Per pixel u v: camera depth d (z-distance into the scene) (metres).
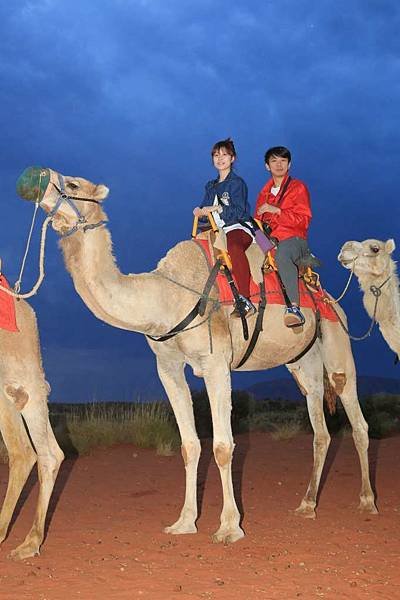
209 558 7.55
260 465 13.55
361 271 9.72
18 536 8.50
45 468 7.87
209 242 8.90
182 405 8.91
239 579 6.87
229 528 8.23
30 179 7.56
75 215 7.70
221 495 10.84
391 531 8.65
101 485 11.70
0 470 13.12
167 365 8.89
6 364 7.74
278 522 9.12
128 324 8.11
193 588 6.63
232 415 20.55
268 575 6.97
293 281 9.27
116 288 7.93
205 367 8.52
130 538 8.38
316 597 6.37
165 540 8.29
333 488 11.30
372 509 9.68
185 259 8.64
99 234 7.82
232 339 8.88
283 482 11.91
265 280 9.17
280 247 9.32
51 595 6.49
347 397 10.04
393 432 19.27
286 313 9.16
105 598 6.39
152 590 6.59
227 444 8.36
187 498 8.77
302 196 9.58
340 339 10.07
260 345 9.28
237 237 8.84
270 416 23.00
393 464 13.25
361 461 9.92
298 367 10.18
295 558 7.51
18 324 7.77
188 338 8.45
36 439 7.86
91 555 7.69
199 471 12.93
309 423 19.14
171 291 8.36
